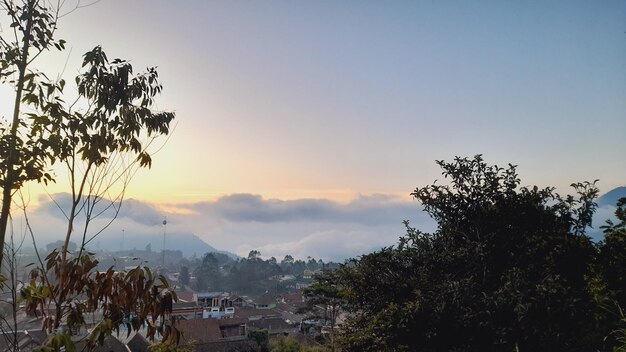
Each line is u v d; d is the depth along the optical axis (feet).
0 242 10.34
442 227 31.76
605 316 21.20
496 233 28.91
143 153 12.74
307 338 119.85
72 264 10.44
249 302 285.64
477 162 30.73
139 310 10.55
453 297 24.84
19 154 10.80
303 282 476.13
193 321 129.70
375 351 25.07
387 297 28.43
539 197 29.71
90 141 11.71
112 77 12.03
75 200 11.44
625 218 22.29
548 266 25.71
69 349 9.22
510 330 22.45
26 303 10.65
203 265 485.15
